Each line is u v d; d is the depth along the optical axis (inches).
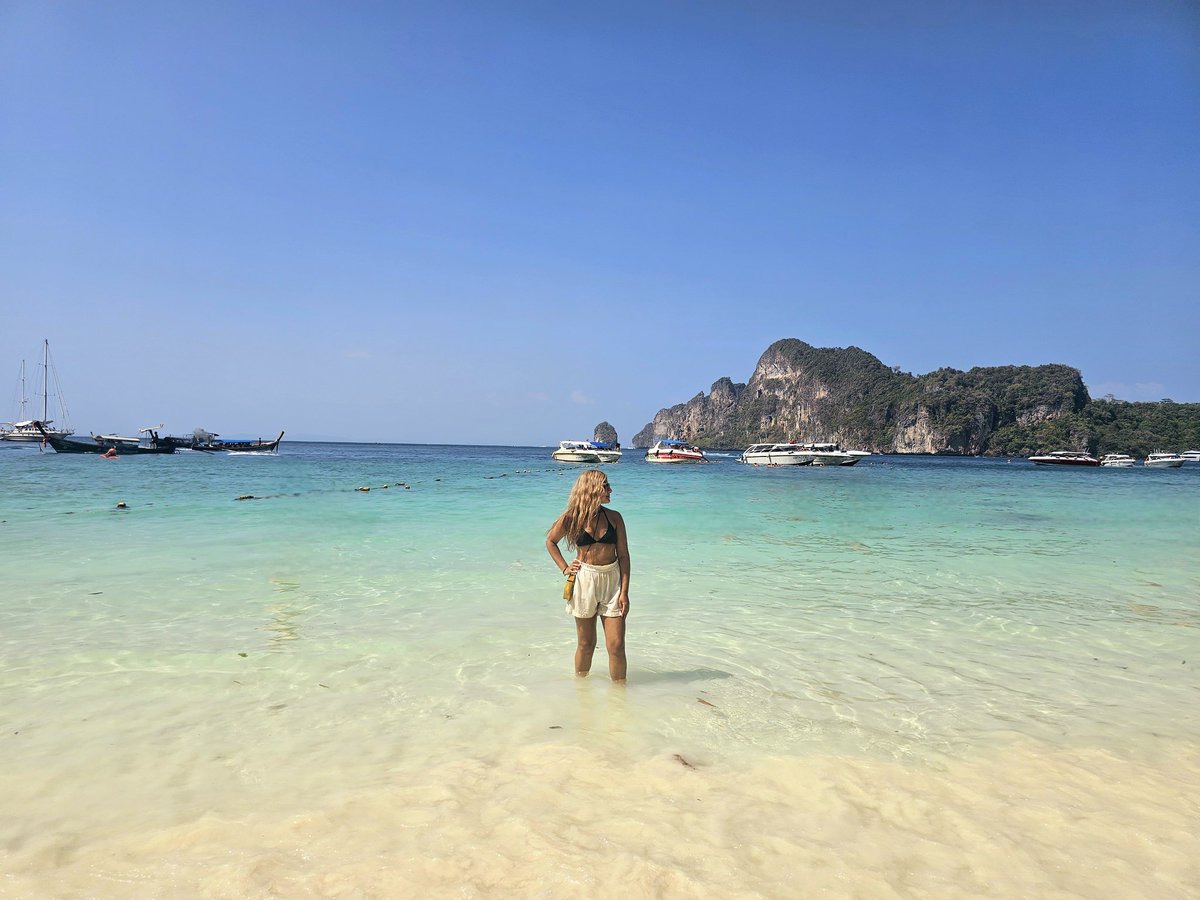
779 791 130.0
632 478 1557.6
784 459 2524.6
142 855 105.0
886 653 227.0
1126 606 299.6
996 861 107.2
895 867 104.8
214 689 184.9
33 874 99.2
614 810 121.1
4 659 207.3
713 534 532.1
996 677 203.8
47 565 360.2
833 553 443.2
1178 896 98.7
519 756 144.5
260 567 362.6
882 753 148.9
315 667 204.2
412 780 132.6
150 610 269.3
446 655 217.5
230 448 2795.3
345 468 1793.8
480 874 100.3
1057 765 143.9
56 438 2267.5
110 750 145.9
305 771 136.7
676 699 181.0
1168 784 135.7
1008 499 976.9
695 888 97.7
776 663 214.7
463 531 517.3
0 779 131.6
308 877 99.0
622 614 190.1
